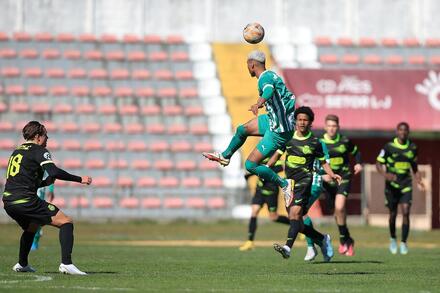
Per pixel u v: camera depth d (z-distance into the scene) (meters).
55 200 114.19
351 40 133.00
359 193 115.50
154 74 129.88
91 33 135.12
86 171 118.50
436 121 116.44
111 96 126.62
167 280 37.34
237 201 116.88
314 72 117.81
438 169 116.38
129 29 135.62
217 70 130.88
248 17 134.88
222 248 71.75
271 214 66.88
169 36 134.12
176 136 122.81
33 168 37.66
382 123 115.31
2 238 84.88
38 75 127.88
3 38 130.12
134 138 122.44
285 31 134.50
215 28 135.00
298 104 115.00
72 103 125.88
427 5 136.25
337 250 69.56
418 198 115.25
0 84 126.44
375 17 136.50
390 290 34.00
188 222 113.62
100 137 122.00
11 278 37.19
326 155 44.59
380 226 111.50
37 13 135.25
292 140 44.28
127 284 35.03
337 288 34.41
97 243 78.88
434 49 132.00
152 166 119.31
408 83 118.12
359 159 59.62
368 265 49.84
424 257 59.06
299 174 43.91
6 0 134.75
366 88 117.06
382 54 131.75
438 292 33.53
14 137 121.50
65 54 130.00
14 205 37.66
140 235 93.06
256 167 41.75
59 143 120.38
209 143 122.56
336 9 136.00
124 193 116.62
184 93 128.12
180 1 135.38
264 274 41.62
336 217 58.66
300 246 77.12
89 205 114.94
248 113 126.19
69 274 39.00
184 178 118.94
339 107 115.62
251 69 41.09
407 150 65.88
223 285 35.22
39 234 63.56
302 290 33.31
